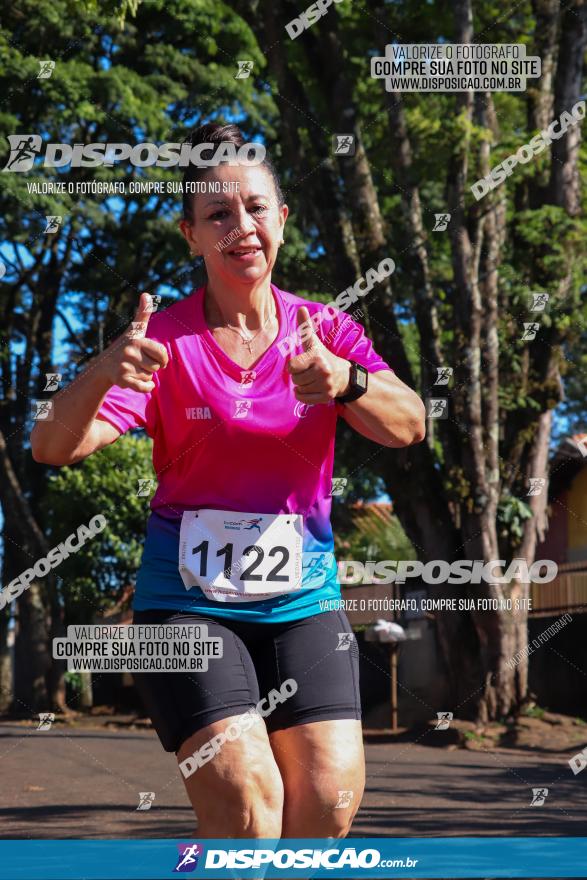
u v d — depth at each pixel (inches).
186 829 224.1
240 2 486.0
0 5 666.8
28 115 694.5
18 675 853.2
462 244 485.4
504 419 539.8
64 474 751.7
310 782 88.2
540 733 478.9
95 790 309.9
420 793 291.1
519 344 526.9
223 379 93.7
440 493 516.4
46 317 830.5
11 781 335.6
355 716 92.1
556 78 510.0
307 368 86.4
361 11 502.3
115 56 732.0
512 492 533.3
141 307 89.5
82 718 721.6
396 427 95.3
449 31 492.4
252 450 93.6
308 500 96.3
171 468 95.7
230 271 95.3
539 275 509.4
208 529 93.5
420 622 575.5
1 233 704.4
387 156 566.9
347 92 487.8
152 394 94.2
